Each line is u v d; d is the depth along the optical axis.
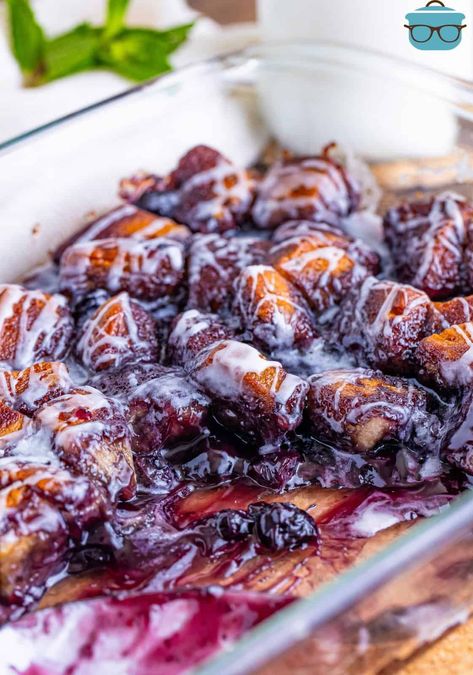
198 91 0.63
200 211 0.60
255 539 0.48
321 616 0.42
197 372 0.50
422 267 0.56
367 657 0.44
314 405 0.50
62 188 0.60
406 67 0.61
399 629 0.44
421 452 0.50
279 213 0.60
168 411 0.50
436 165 0.62
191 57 0.69
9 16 0.67
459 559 0.45
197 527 0.48
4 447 0.48
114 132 0.61
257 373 0.49
